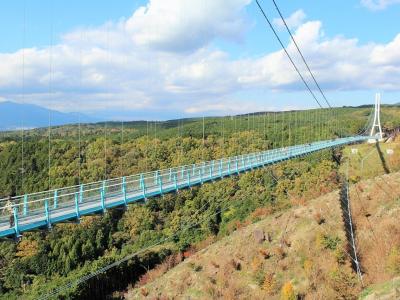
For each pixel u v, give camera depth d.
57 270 67.81
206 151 92.75
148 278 60.38
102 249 72.94
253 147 96.44
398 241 34.34
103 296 60.00
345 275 32.84
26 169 76.44
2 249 71.12
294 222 45.94
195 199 81.31
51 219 20.61
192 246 68.75
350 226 40.19
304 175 79.12
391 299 24.91
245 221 68.81
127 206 26.62
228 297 39.34
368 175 71.00
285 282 37.84
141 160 87.50
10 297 61.78
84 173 78.44
